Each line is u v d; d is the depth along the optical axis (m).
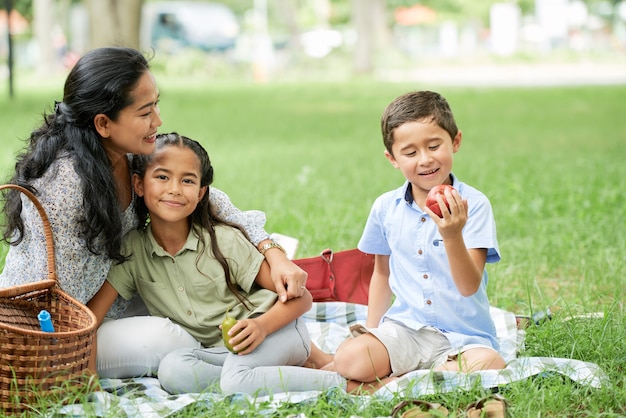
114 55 4.37
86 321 4.29
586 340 4.77
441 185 4.22
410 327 4.51
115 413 3.94
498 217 8.16
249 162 12.45
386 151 4.67
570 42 57.47
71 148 4.38
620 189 9.23
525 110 20.73
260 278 4.68
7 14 18.91
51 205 4.35
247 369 4.30
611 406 4.03
